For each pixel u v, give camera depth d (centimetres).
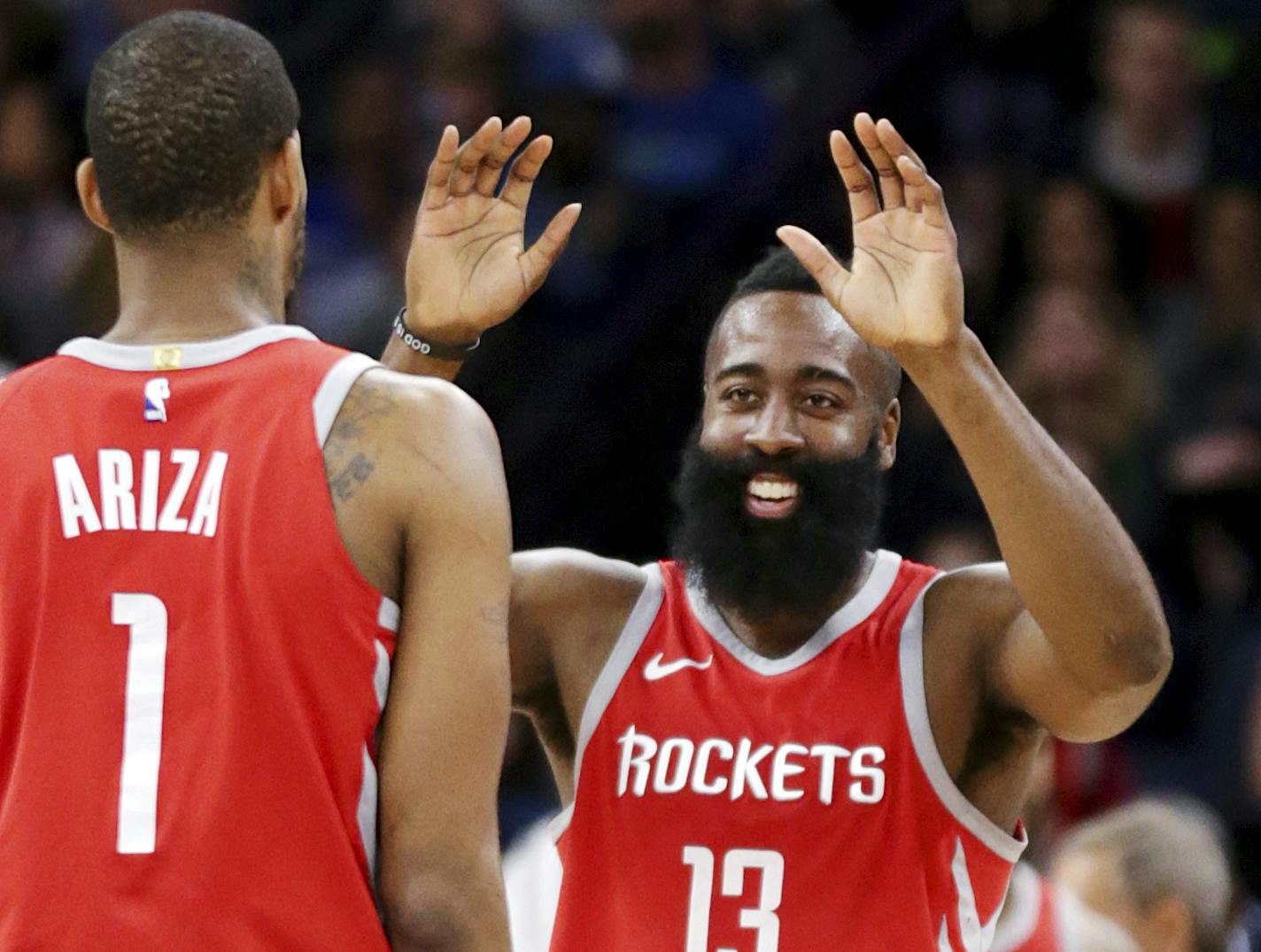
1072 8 2991
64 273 2822
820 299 1162
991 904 1133
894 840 1102
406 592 944
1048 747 1723
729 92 3027
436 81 2961
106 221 994
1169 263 2838
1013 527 1020
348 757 923
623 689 1155
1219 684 2370
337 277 2811
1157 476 2591
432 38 3041
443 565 938
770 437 1138
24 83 3130
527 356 2769
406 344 1128
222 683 912
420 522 939
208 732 910
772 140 2917
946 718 1124
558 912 1145
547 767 2281
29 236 2981
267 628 916
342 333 2747
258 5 3281
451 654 932
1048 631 1035
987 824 1116
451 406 963
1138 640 1024
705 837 1112
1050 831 1859
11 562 942
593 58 3072
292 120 991
